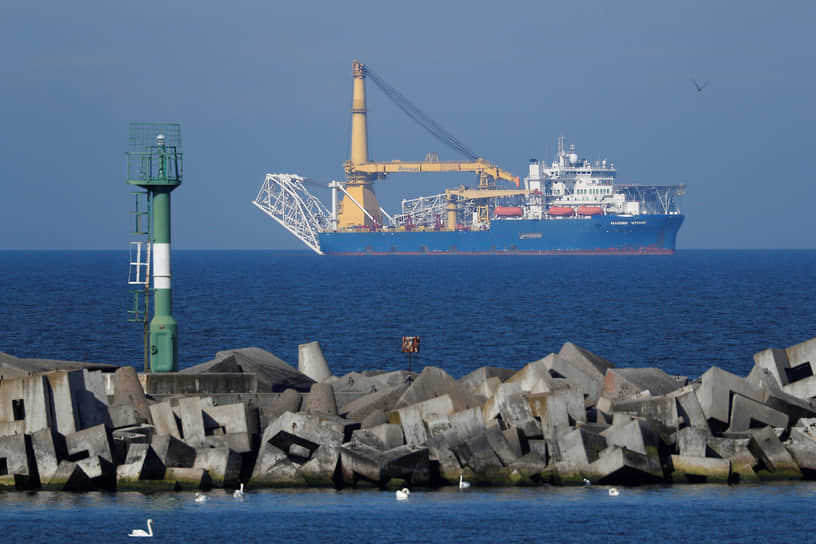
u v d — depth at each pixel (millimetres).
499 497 119938
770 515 113750
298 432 124500
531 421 131000
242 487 119188
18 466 120625
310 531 107062
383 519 111312
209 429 130125
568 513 113875
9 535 105188
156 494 119875
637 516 112875
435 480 125562
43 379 124000
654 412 134250
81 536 105125
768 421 136250
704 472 127000
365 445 126500
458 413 129000
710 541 105750
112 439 124688
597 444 126750
